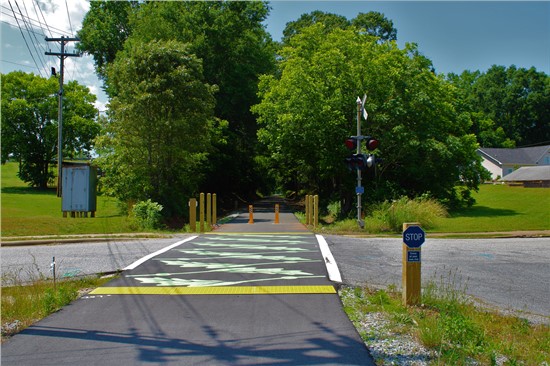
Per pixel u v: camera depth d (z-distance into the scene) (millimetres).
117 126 24234
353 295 8117
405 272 7430
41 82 58031
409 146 27688
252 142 45719
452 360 5133
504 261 12266
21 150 57188
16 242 15102
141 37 37094
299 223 24828
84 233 18172
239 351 5449
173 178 26562
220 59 42000
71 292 8000
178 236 17797
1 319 6711
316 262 11172
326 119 26984
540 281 10086
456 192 34875
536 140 91375
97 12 49031
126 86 24859
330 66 27891
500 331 6621
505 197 42844
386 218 19906
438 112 30312
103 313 6949
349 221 20688
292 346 5605
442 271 10945
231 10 42875
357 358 5242
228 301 7578
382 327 6324
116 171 24844
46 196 45938
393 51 28578
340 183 30109
